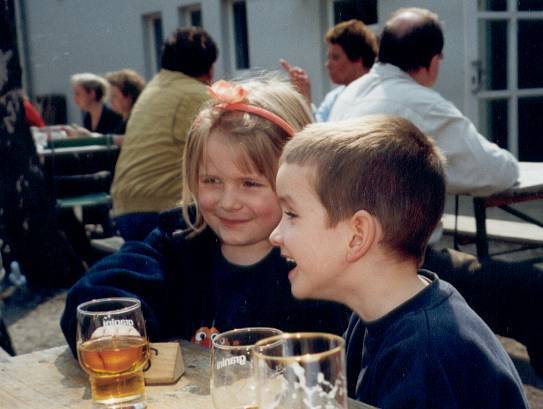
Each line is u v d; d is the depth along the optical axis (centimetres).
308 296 130
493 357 119
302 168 125
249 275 164
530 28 636
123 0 971
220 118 156
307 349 94
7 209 510
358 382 129
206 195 161
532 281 286
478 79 613
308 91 438
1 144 501
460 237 410
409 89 326
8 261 521
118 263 161
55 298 487
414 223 123
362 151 122
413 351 115
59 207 579
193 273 170
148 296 158
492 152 326
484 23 614
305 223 125
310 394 85
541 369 301
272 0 759
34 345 391
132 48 970
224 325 164
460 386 115
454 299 124
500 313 293
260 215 158
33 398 122
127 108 651
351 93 348
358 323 140
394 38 336
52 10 1115
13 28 496
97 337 118
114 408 115
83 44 1063
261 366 87
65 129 700
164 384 126
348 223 122
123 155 400
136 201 390
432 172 127
